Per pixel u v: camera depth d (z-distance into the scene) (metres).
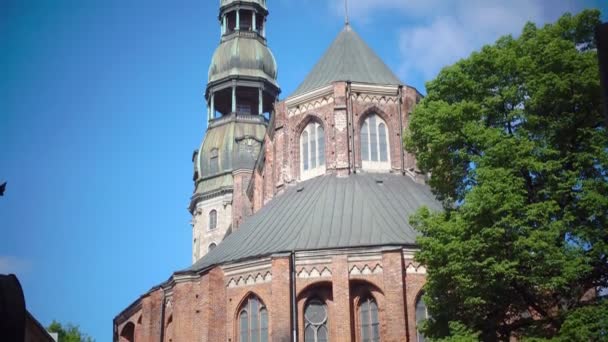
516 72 35.19
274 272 47.25
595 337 28.67
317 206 53.81
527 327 32.56
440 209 54.00
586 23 35.31
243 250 51.91
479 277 31.47
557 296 32.56
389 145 60.44
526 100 34.25
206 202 102.19
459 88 36.75
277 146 62.09
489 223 31.92
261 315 48.66
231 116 103.12
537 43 35.53
